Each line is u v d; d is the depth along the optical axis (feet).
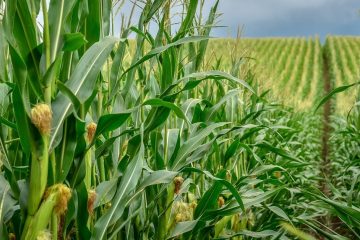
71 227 5.41
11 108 6.00
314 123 44.45
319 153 34.30
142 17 6.79
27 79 5.01
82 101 4.80
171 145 7.62
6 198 5.10
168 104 5.32
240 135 10.81
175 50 7.47
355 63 126.62
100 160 6.39
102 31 5.86
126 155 6.09
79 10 5.31
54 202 4.62
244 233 8.21
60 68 5.30
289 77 120.98
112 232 6.15
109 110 6.64
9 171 5.02
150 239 7.27
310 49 161.38
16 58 4.44
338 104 52.31
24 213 4.75
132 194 6.16
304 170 21.57
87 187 5.51
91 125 5.62
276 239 8.58
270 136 16.61
